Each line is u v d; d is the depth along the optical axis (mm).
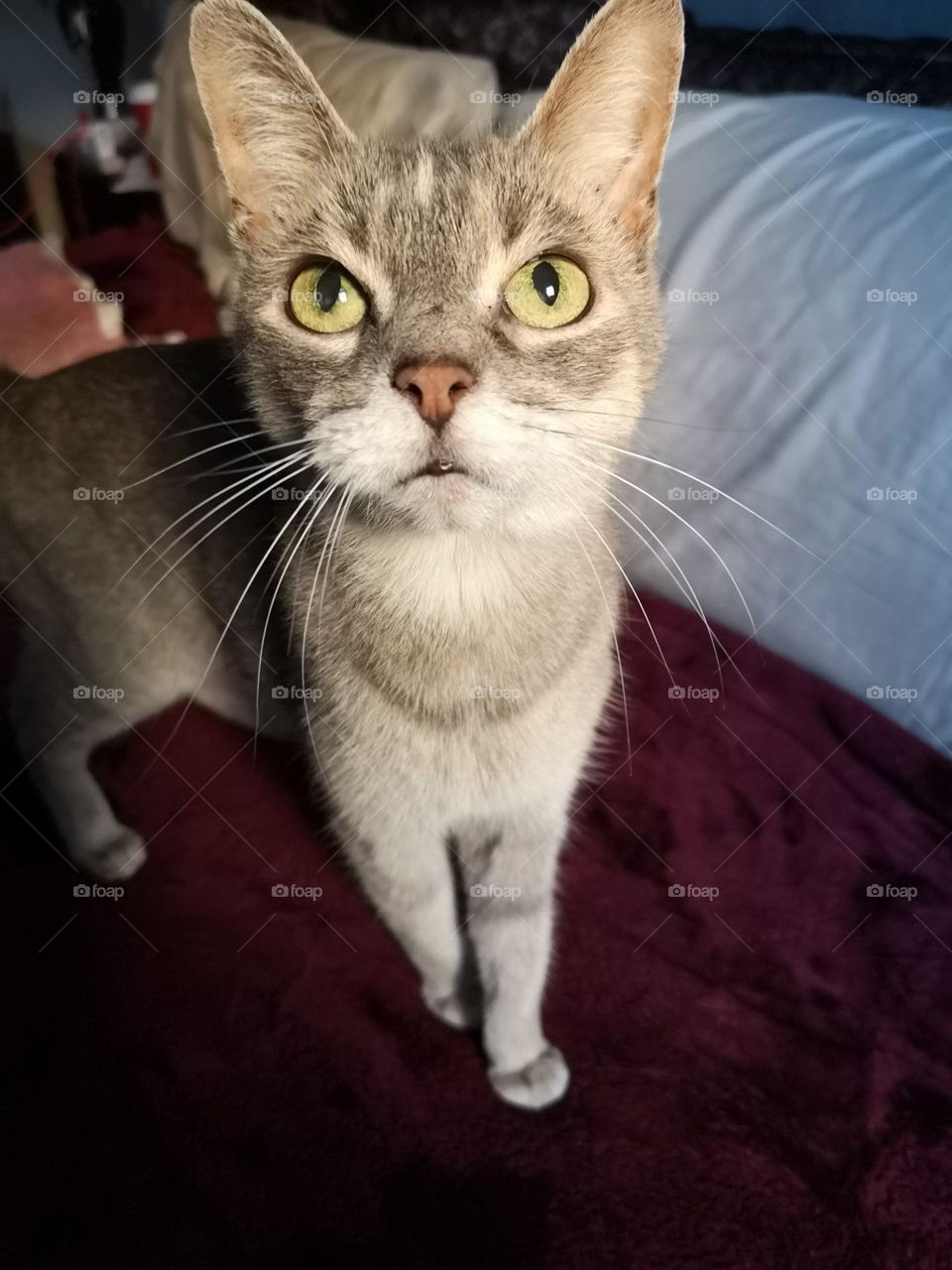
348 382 157
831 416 259
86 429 240
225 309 249
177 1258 188
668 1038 226
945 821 253
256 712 261
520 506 165
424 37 438
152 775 285
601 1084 217
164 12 433
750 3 401
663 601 313
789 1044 222
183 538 235
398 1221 193
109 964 240
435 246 159
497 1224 192
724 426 285
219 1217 194
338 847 243
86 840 258
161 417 236
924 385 238
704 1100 213
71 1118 210
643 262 181
